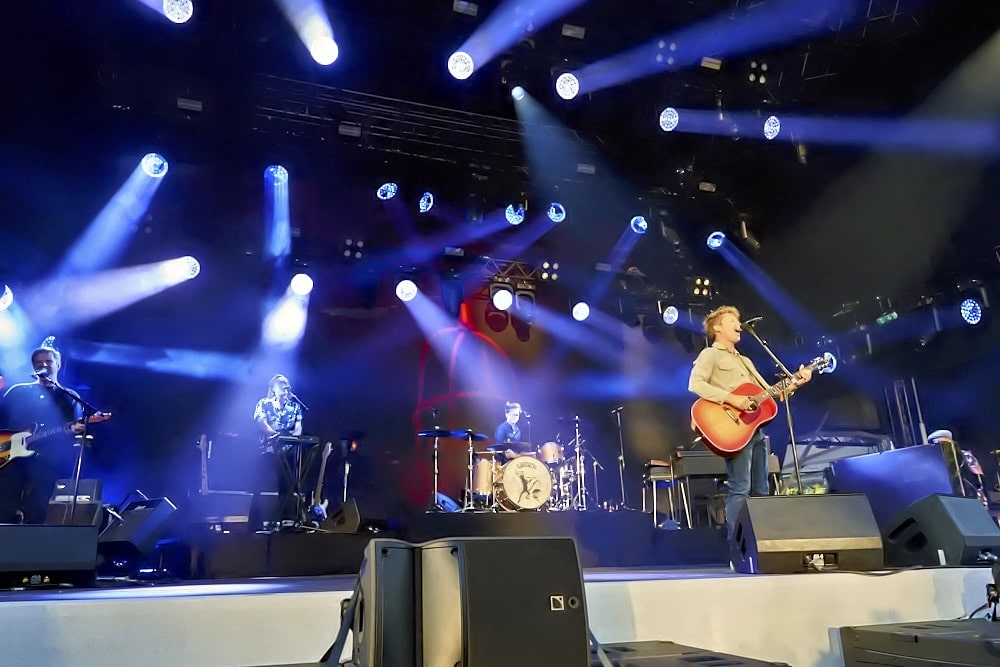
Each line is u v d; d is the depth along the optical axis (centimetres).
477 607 146
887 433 836
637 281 899
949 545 314
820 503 304
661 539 555
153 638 197
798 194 806
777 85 692
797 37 646
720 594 250
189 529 453
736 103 707
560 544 160
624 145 749
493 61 655
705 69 674
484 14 608
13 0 535
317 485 695
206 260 769
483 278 866
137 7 561
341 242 789
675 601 244
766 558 288
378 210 780
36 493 436
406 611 159
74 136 646
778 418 898
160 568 470
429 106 693
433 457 791
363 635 159
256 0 577
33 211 677
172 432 733
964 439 771
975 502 341
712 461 740
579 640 151
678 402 920
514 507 639
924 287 782
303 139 702
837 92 695
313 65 639
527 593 151
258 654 204
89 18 563
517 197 786
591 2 605
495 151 744
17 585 305
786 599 258
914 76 662
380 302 846
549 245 859
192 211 727
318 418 797
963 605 279
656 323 932
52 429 443
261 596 210
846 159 752
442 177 760
